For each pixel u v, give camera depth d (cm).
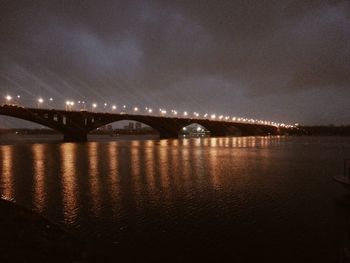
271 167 4219
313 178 3253
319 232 1579
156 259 1273
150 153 6594
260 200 2236
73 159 5197
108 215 1847
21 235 1269
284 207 2034
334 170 3922
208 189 2628
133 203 2136
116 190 2580
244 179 3170
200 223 1711
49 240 1302
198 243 1439
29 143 10794
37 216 1616
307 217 1827
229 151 7431
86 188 2661
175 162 4806
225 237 1508
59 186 2747
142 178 3206
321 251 1359
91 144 10138
